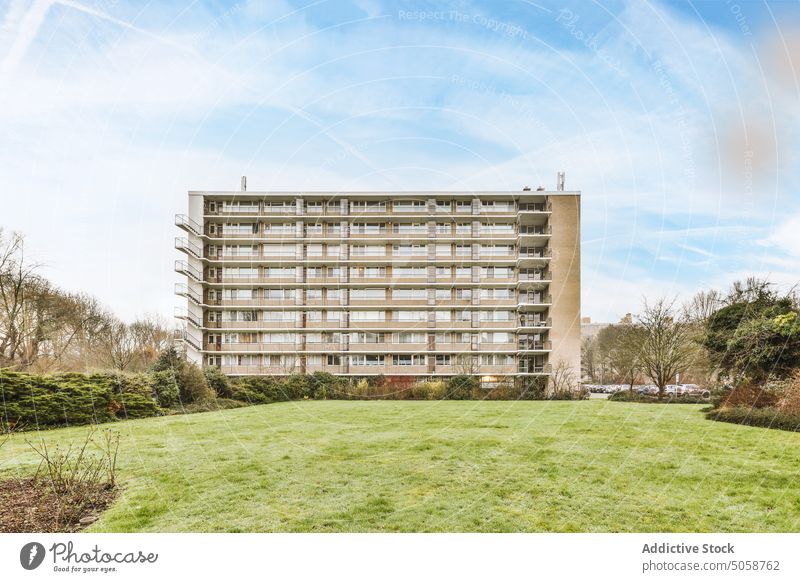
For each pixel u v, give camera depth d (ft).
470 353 115.75
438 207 123.24
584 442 35.35
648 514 20.93
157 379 56.18
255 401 71.20
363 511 20.99
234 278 118.83
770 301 52.65
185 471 26.68
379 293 121.08
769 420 42.34
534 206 123.13
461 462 28.99
